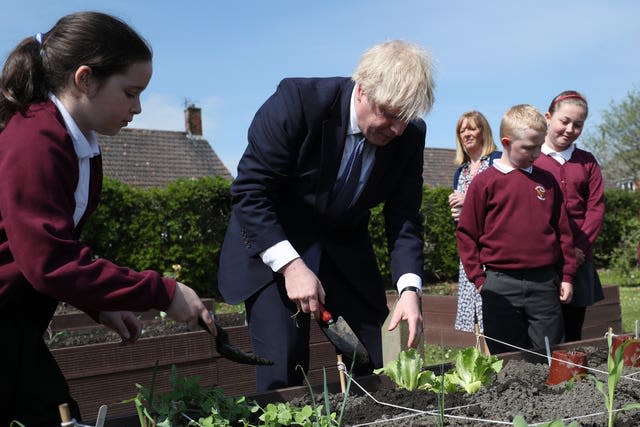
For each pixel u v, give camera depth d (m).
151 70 1.81
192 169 21.22
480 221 3.81
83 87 1.71
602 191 4.33
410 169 2.76
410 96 2.15
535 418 1.86
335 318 2.74
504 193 3.70
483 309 3.84
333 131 2.41
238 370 4.36
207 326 1.79
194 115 22.67
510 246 3.69
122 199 10.32
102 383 3.83
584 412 1.90
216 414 1.75
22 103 1.68
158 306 1.69
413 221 2.78
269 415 1.78
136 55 1.74
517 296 3.70
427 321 6.74
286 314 2.59
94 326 5.68
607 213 15.96
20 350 1.86
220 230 11.27
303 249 2.64
